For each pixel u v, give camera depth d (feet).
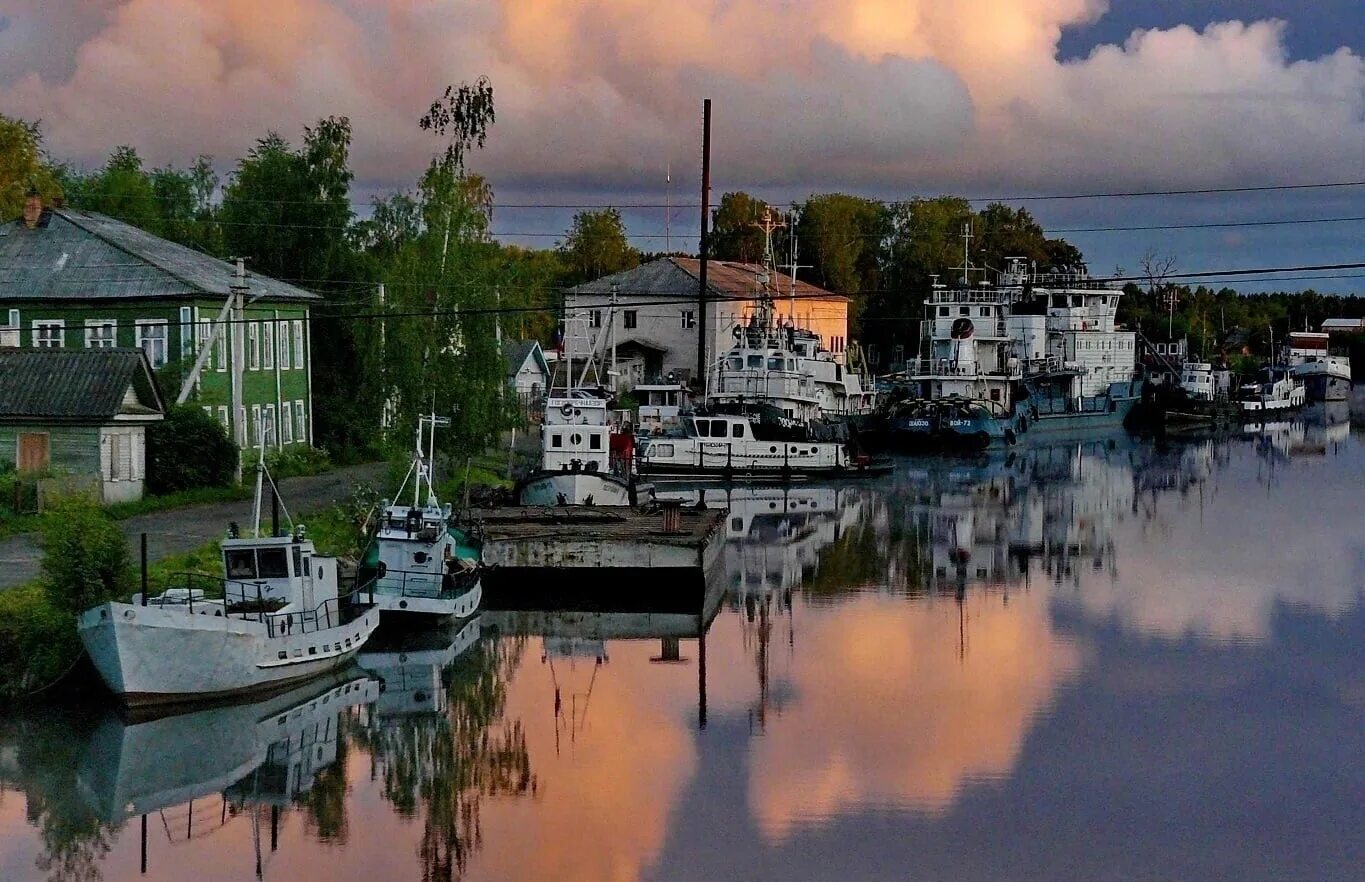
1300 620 181.68
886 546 239.09
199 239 364.79
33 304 263.70
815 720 137.08
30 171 363.56
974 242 608.19
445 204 256.73
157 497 222.07
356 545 187.62
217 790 118.42
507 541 181.88
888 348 609.83
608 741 130.62
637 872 103.50
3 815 113.19
